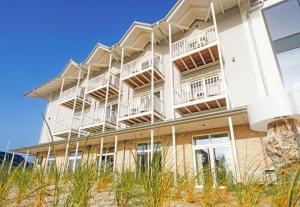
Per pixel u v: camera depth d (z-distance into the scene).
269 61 10.47
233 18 13.04
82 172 3.38
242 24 12.48
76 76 21.97
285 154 6.15
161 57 15.79
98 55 19.16
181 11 13.96
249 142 9.39
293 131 6.43
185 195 3.90
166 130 11.01
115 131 11.65
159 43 16.53
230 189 3.53
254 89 10.72
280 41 10.53
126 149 13.00
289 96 6.68
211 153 10.25
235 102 11.05
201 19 14.57
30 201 3.38
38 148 16.67
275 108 6.74
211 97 10.70
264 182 2.91
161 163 3.07
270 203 2.68
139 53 17.70
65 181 3.39
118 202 3.02
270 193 2.74
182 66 13.55
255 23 11.72
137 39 16.88
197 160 10.52
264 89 10.30
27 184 3.48
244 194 2.90
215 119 9.18
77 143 13.41
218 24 13.48
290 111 6.48
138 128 10.74
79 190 2.80
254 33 11.58
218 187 3.61
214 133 10.47
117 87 17.23
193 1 13.51
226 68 12.09
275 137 6.60
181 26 14.70
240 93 11.08
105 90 17.06
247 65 11.41
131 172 3.33
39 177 3.70
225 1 13.02
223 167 4.16
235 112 8.28
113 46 17.48
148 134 11.82
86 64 19.77
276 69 10.09
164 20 14.61
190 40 13.05
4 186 3.19
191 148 10.86
